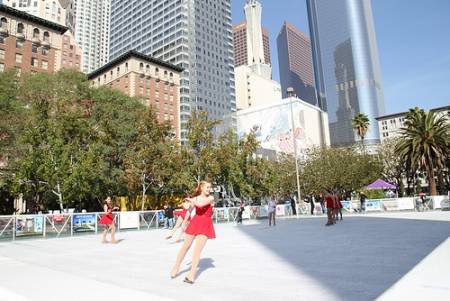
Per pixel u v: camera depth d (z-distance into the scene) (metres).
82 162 25.80
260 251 10.05
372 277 6.01
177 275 6.82
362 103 189.88
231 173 35.50
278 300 4.74
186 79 133.00
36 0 135.12
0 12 67.62
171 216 25.58
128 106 40.81
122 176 33.91
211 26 150.25
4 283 6.51
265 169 38.03
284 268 7.22
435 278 5.68
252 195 37.34
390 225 17.03
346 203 37.25
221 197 43.56
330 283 5.69
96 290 5.65
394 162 57.03
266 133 133.12
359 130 62.66
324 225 20.03
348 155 49.84
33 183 28.12
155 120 34.28
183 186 34.84
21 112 31.88
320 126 146.38
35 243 16.17
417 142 40.12
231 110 149.62
